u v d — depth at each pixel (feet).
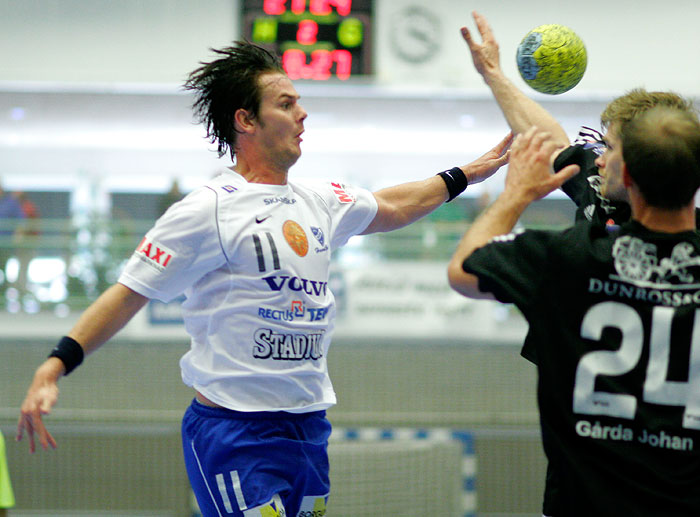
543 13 156.76
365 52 142.72
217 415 31.99
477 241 24.81
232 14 157.89
